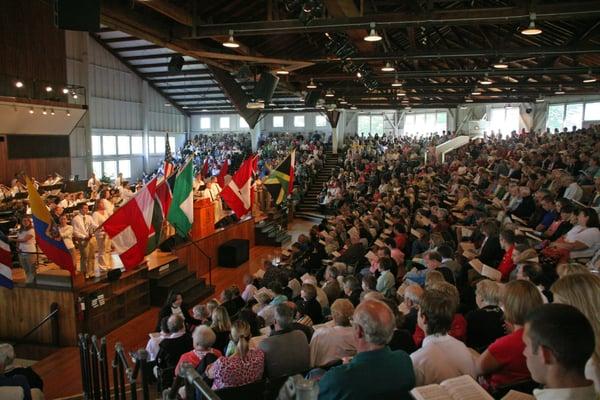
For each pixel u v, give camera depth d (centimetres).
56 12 609
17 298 923
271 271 768
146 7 849
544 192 848
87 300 912
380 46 1332
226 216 1527
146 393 374
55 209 1159
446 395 198
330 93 2064
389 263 626
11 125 1805
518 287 260
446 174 1795
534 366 159
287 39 1265
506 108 3184
